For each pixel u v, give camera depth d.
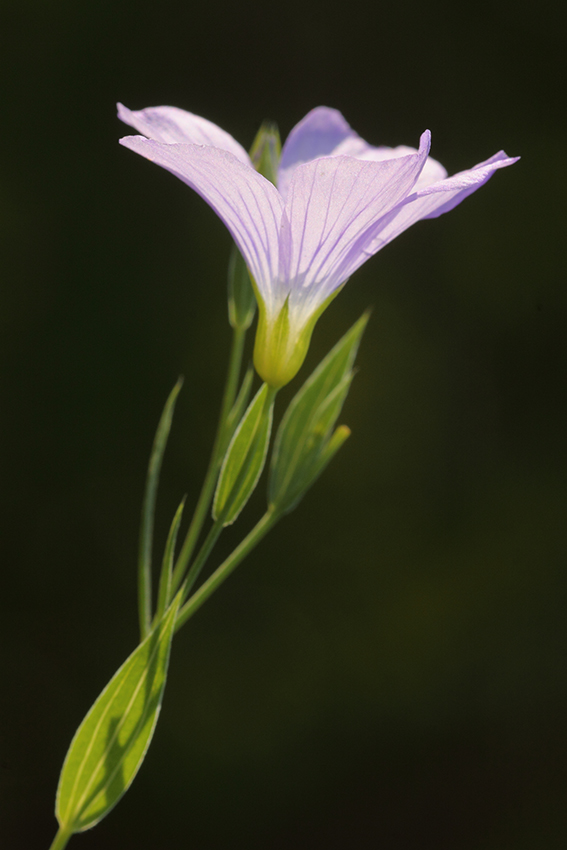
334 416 0.26
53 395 0.53
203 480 0.53
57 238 0.54
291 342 0.25
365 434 0.53
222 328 0.54
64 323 0.54
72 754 0.25
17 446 0.53
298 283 0.25
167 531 0.53
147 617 0.26
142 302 0.54
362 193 0.24
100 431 0.53
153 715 0.25
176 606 0.25
